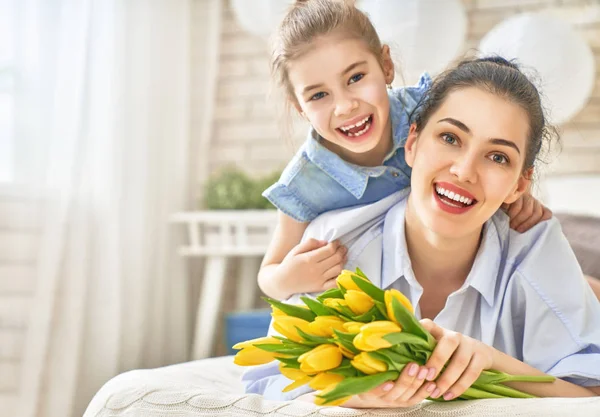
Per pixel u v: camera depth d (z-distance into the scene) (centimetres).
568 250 111
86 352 262
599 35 301
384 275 113
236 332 272
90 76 263
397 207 115
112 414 103
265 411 95
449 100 98
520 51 244
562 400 88
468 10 314
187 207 321
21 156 246
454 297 109
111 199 267
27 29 250
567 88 246
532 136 101
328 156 127
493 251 108
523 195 113
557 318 107
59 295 252
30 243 244
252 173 333
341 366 83
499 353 95
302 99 129
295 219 132
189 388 103
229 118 337
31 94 249
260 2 277
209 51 335
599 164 298
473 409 88
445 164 97
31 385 241
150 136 291
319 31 126
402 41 241
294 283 117
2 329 239
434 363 85
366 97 124
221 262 295
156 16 297
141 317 279
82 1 260
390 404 87
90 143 263
